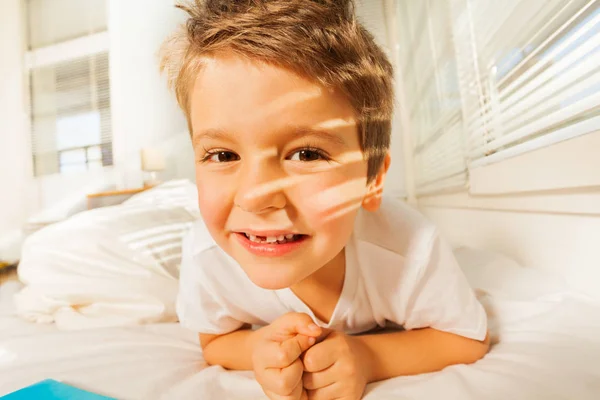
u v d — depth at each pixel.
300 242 0.43
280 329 0.47
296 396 0.44
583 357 0.50
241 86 0.38
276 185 0.39
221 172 0.42
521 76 0.95
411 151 2.76
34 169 3.59
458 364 0.56
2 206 3.58
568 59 0.73
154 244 1.07
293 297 0.62
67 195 3.48
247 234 0.44
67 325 0.89
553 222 0.83
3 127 3.61
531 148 0.86
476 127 1.33
